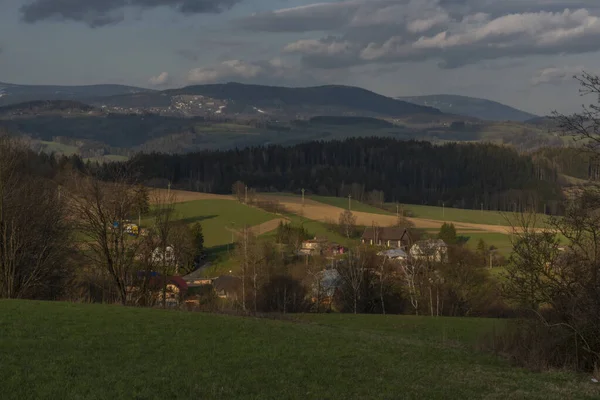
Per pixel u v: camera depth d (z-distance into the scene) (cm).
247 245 6775
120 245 4088
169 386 1458
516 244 2162
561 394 1622
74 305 2756
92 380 1452
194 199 12419
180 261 5612
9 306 2564
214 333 2231
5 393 1311
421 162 19100
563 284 2062
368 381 1680
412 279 6012
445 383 1723
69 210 4084
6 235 3916
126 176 4259
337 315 4112
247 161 19000
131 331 2144
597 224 2006
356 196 15650
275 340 2195
